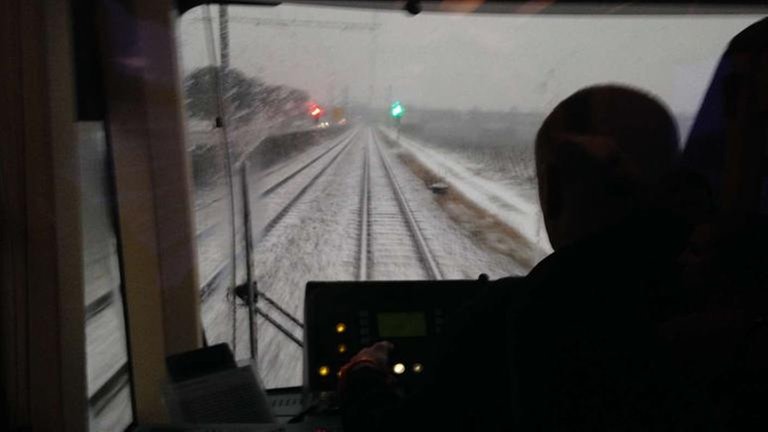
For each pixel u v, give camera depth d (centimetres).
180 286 250
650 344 89
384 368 140
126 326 247
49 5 175
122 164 240
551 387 90
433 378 109
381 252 802
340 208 1096
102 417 225
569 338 91
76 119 195
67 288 182
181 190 248
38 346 176
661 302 93
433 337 182
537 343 93
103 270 233
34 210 172
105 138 237
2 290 172
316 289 185
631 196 96
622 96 98
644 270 93
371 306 184
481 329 106
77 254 188
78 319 188
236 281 253
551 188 104
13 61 168
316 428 166
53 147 176
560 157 101
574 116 101
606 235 95
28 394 176
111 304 239
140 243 245
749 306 93
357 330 181
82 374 192
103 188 235
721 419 85
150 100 239
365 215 1048
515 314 98
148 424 169
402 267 741
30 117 171
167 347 248
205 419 170
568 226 100
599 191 96
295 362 283
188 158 250
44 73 172
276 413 197
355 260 755
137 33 234
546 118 105
